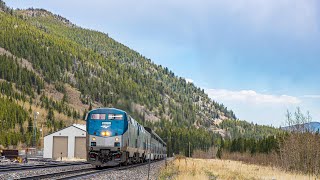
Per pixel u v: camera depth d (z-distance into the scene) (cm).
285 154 6097
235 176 3422
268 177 3747
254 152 12600
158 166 4828
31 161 6241
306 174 5069
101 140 3644
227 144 17725
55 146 9088
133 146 4253
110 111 3709
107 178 2534
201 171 3638
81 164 4750
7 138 15712
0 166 3947
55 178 2330
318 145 5619
